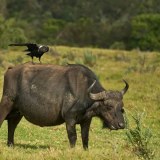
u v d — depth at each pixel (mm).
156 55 129250
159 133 51000
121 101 37562
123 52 150500
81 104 37812
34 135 47562
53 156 34188
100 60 121000
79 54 128125
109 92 37562
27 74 39531
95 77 38906
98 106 37594
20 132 48156
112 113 37219
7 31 154125
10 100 39938
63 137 47438
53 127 51281
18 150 38031
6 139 45156
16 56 112000
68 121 38062
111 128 37344
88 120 38719
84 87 37969
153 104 63281
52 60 102688
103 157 34438
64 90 38219
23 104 39406
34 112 39062
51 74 39031
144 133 36219
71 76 38375
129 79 82562
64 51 131500
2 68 88625
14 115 41000
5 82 40250
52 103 38375
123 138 47906
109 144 44688
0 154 35094
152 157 35188
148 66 96312
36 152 37562
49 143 44344
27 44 42438
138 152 35375
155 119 56938
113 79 85625
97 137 47688
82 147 39344
